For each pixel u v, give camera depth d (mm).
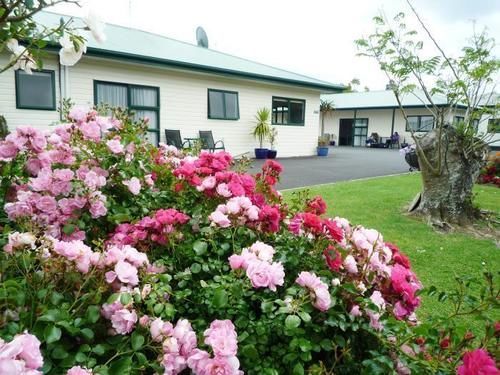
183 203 1810
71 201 1522
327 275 1312
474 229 4672
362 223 4652
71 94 8688
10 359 663
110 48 8984
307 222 1466
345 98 26719
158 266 1297
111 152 1834
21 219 1407
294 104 13852
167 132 10383
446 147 4754
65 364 895
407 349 1170
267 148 12961
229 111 11945
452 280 2918
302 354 1049
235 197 1522
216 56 13320
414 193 6680
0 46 1352
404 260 1553
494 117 4879
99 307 1013
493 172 8875
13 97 7988
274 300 1152
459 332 1138
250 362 1065
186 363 987
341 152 17875
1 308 949
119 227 1542
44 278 1024
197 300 1239
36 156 1649
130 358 921
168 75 10383
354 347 1221
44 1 1268
